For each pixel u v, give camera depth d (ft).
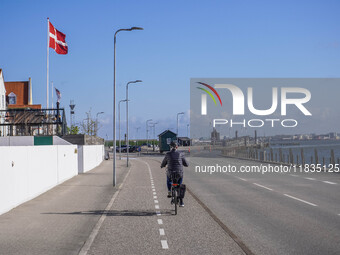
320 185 70.74
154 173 114.83
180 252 26.45
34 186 58.34
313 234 31.48
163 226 35.63
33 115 126.31
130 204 50.70
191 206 47.62
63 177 84.94
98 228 34.71
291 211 42.86
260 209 44.57
